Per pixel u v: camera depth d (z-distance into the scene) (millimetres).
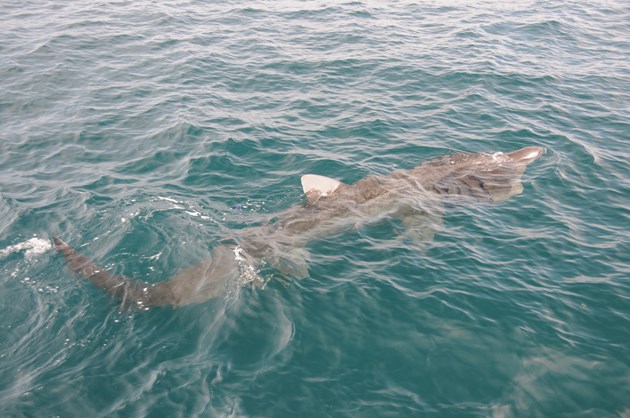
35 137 13078
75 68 17406
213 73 17141
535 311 7469
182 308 7312
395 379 6402
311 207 9703
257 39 20562
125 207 10031
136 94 15578
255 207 10078
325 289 7824
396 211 9727
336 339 6977
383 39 20484
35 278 7949
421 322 7277
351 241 8938
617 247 8836
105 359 6555
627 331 7109
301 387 6266
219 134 13070
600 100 15117
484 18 23516
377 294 7758
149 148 12547
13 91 15586
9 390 6117
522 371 6492
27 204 10195
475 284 7996
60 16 23188
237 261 8211
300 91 15742
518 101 14961
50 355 6605
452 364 6605
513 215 9750
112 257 8484
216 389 6203
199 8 25250
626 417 5859
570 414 5914
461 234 9180
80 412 5895
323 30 21766
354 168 11453
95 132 13320
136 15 23703
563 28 22031
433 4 26203
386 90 15719
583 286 7949
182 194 10555
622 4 26453
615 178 10992
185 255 8484
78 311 7250
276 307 7434
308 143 12664
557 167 11336
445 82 16234
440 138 12773
